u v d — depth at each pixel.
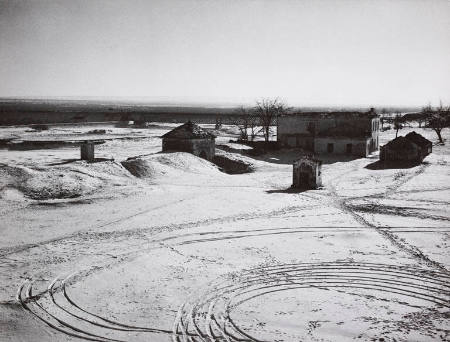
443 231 34.09
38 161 62.62
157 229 34.78
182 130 68.69
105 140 94.56
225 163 69.56
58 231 34.06
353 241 31.83
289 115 82.12
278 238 32.62
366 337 19.00
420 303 22.12
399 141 69.75
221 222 36.84
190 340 18.84
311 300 22.52
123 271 26.30
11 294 23.06
